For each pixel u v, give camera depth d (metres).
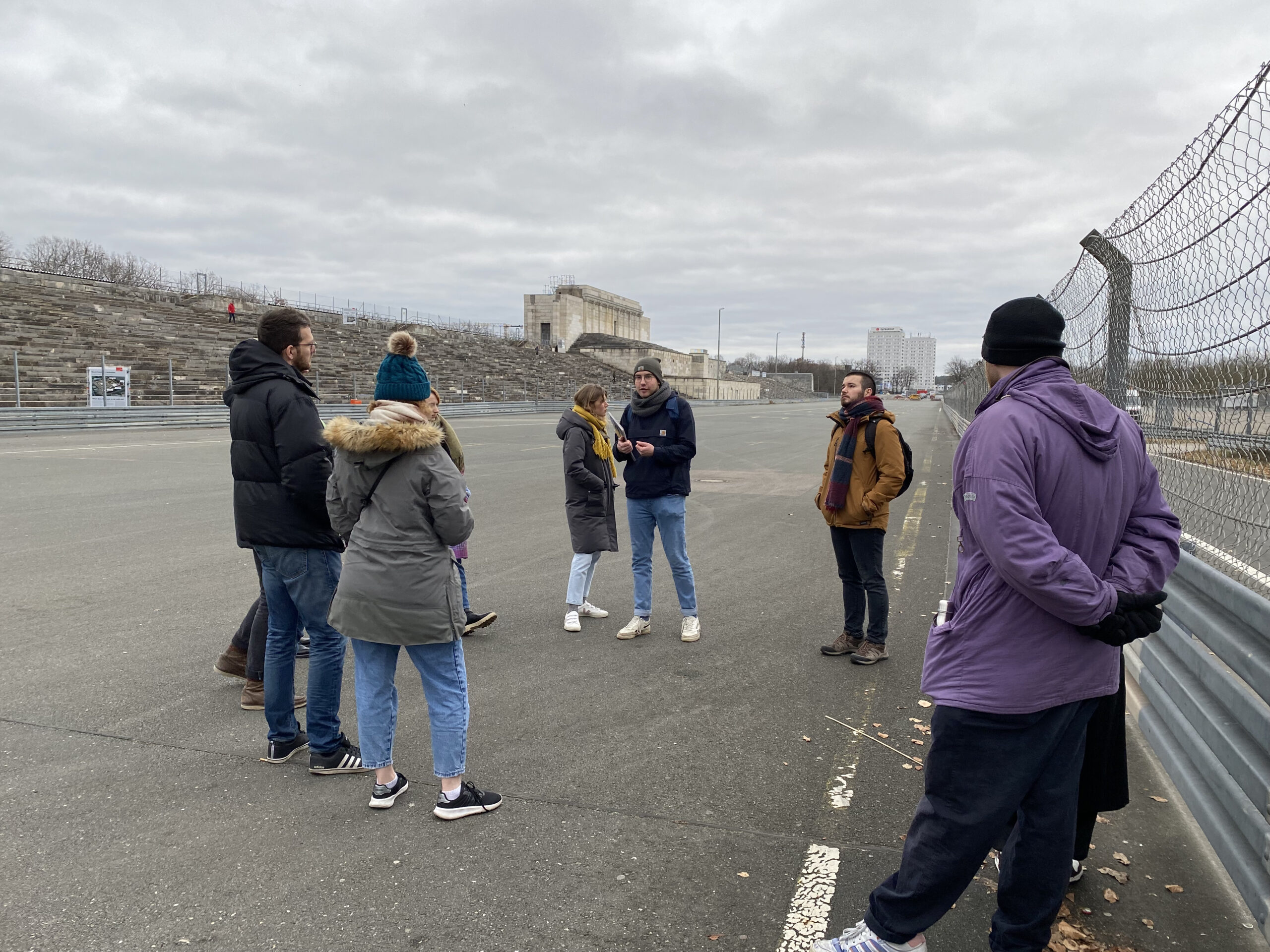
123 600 6.17
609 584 6.89
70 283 38.78
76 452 17.38
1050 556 1.88
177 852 2.92
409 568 3.06
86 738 3.86
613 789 3.40
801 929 2.51
